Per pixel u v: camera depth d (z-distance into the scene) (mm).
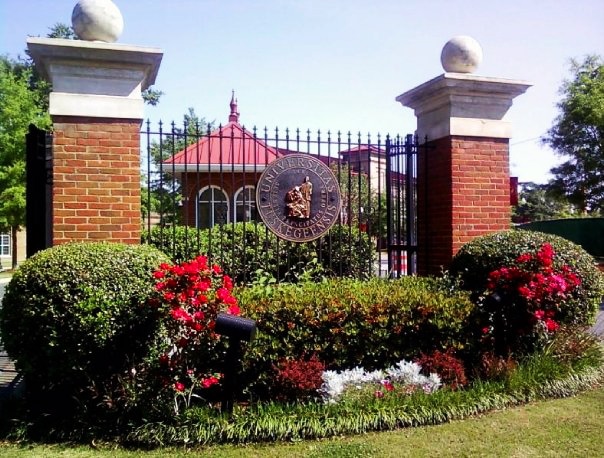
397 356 5180
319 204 6910
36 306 4320
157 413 4250
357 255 9469
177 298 4301
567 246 6176
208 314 4445
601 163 23531
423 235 7668
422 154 7699
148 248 5074
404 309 5164
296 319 4859
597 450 3943
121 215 5785
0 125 26016
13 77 28062
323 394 4617
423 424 4438
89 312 4316
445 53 7246
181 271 4309
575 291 5836
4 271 28391
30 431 4328
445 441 4090
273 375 4723
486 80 7023
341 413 4355
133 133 5863
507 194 7250
